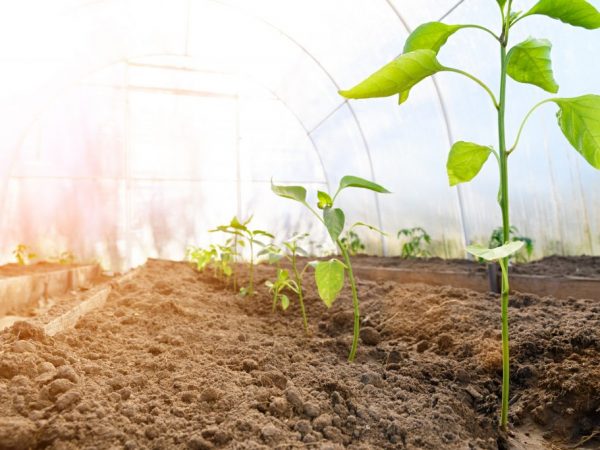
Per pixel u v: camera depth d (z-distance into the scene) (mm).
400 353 1953
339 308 3016
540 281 2992
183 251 7645
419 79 1221
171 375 1618
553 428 1462
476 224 5168
